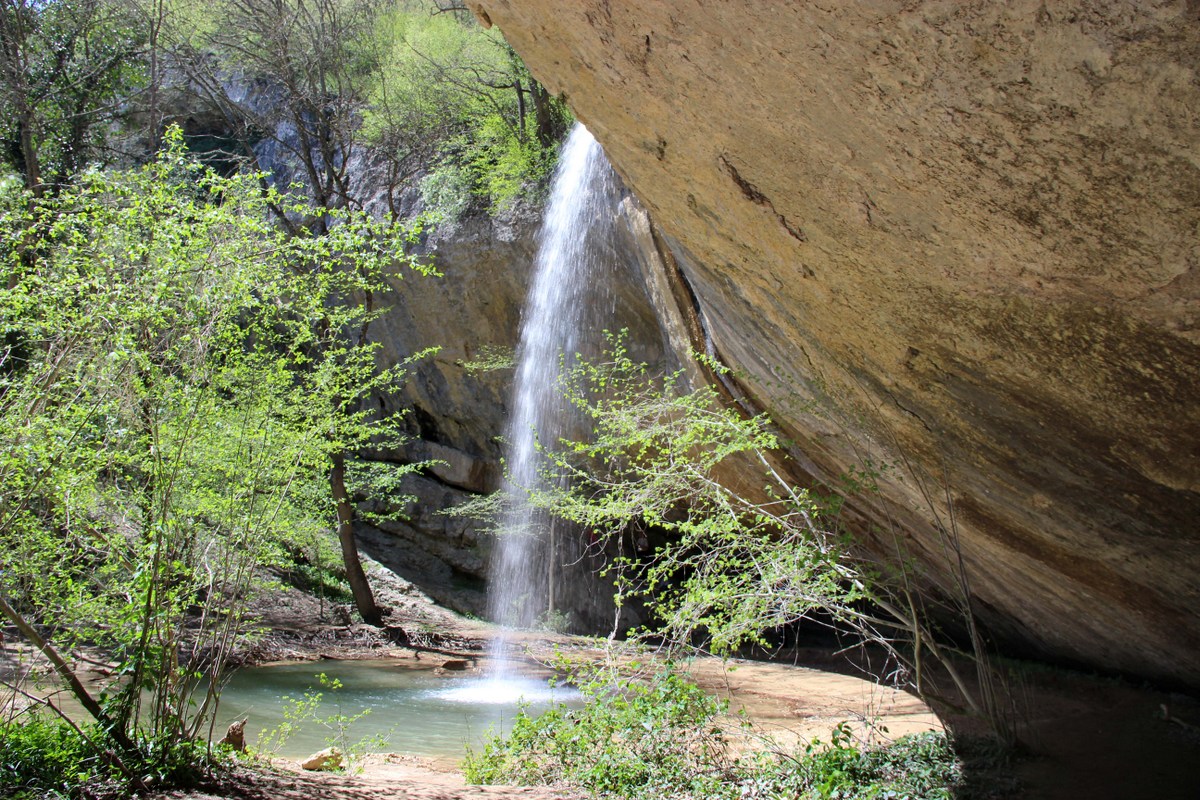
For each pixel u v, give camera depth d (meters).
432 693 11.12
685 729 6.43
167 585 5.04
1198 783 5.91
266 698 9.93
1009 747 6.67
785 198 4.69
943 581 10.07
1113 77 2.71
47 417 4.50
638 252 13.23
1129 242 3.32
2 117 15.67
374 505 20.38
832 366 6.59
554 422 17.56
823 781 5.77
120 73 18.55
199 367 5.00
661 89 4.50
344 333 20.36
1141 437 4.60
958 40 2.92
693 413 7.77
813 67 3.50
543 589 18.45
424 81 21.00
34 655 5.17
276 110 19.27
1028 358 4.59
